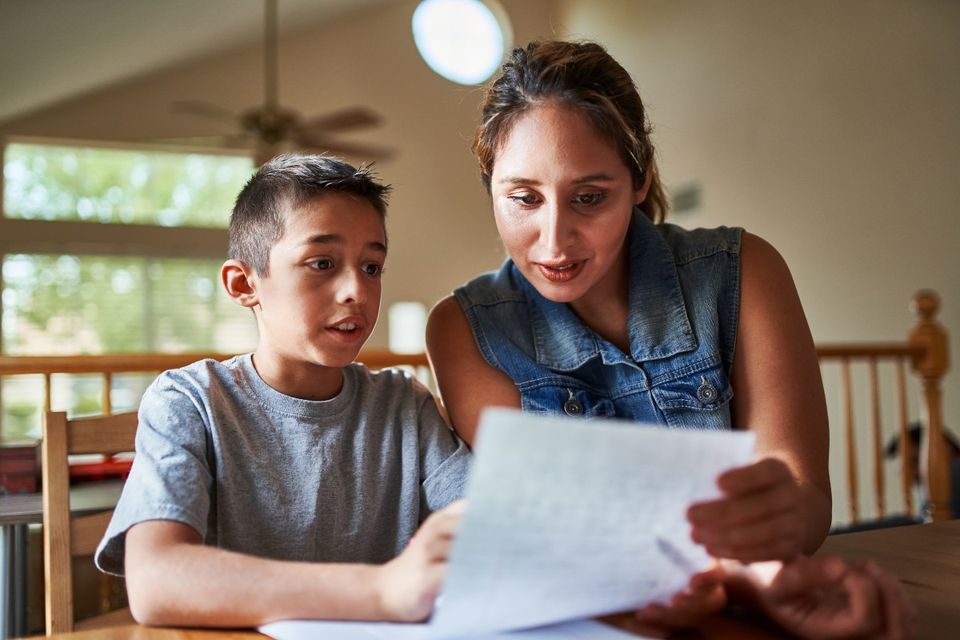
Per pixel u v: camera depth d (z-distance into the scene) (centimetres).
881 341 411
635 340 99
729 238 101
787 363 92
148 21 552
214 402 82
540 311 104
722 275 99
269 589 56
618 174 83
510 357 101
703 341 96
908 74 395
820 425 89
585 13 690
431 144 715
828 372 439
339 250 81
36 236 639
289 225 81
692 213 551
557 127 81
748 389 94
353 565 57
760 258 99
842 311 434
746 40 503
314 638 51
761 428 89
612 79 86
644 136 88
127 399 661
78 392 654
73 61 573
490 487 44
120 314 661
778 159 477
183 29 589
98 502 165
